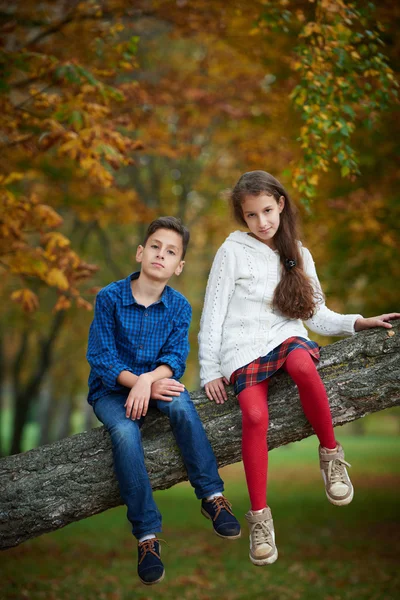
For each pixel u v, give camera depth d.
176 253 3.87
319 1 5.69
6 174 6.85
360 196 9.50
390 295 10.84
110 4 7.77
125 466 3.47
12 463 3.76
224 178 14.40
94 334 3.86
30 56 5.93
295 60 6.96
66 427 27.88
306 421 3.71
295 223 3.98
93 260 17.41
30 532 3.65
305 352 3.62
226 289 3.94
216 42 10.91
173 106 10.86
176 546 10.25
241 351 3.77
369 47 5.82
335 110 5.66
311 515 12.83
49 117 6.42
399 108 7.94
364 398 3.70
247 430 3.53
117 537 10.96
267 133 10.79
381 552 9.22
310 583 7.69
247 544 10.28
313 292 3.87
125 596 7.18
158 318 3.91
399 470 21.52
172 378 3.81
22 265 6.40
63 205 10.28
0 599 6.70
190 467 3.60
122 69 7.00
